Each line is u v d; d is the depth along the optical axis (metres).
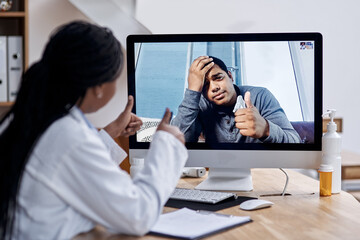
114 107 3.33
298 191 1.62
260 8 3.66
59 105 1.06
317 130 1.60
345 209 1.38
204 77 1.63
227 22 3.62
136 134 1.66
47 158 1.01
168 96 1.65
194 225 1.18
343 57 3.88
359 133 3.98
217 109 1.63
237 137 1.62
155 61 1.65
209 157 1.64
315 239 1.11
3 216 1.01
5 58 2.78
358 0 3.81
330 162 1.57
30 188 1.02
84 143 1.02
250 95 1.62
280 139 1.61
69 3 3.23
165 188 1.13
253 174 1.91
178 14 3.54
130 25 3.14
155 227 1.16
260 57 1.61
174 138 1.20
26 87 1.05
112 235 1.12
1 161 1.03
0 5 2.87
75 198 1.03
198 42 1.63
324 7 3.78
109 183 1.02
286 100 1.61
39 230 1.02
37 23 3.21
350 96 3.93
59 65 1.04
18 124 1.04
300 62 1.61
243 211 1.36
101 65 1.06
